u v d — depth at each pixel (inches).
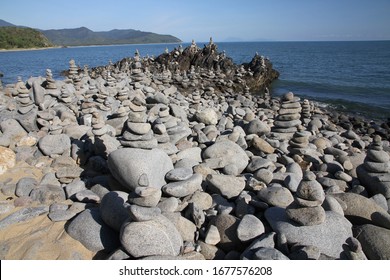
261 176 245.4
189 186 213.6
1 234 185.8
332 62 2554.1
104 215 182.1
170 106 393.1
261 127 369.4
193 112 472.4
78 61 2906.0
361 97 1055.6
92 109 372.2
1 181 244.1
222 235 182.9
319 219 173.3
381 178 240.8
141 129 235.5
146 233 159.8
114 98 462.0
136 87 621.6
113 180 233.6
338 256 168.1
